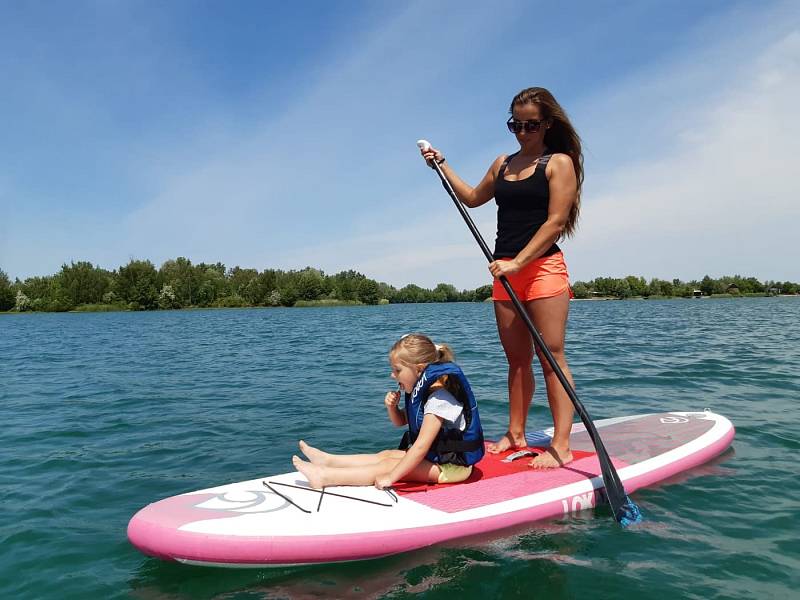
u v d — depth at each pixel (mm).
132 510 3594
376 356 12516
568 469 3689
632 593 2414
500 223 3850
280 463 4512
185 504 2996
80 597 2512
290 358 12539
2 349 16750
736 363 9867
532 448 4086
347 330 23375
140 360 12773
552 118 3672
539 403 6656
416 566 2688
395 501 3096
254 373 10031
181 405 7078
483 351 12742
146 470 4430
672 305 60344
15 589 2607
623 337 16047
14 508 3658
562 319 3699
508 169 3822
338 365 10969
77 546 3061
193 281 83312
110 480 4199
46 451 5055
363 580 2568
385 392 7730
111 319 45594
